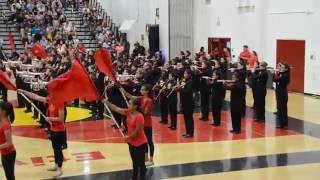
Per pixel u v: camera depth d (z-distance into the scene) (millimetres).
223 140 12359
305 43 20094
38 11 31734
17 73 17125
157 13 29438
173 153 11062
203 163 10195
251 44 23000
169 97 13750
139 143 8078
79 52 20531
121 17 34281
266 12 22328
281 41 21422
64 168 9914
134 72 15562
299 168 9758
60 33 29359
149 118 9750
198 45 27797
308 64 20047
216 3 25719
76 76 8125
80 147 11766
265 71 14727
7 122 7312
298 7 20312
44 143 12312
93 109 16125
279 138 12516
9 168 7445
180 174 9383
